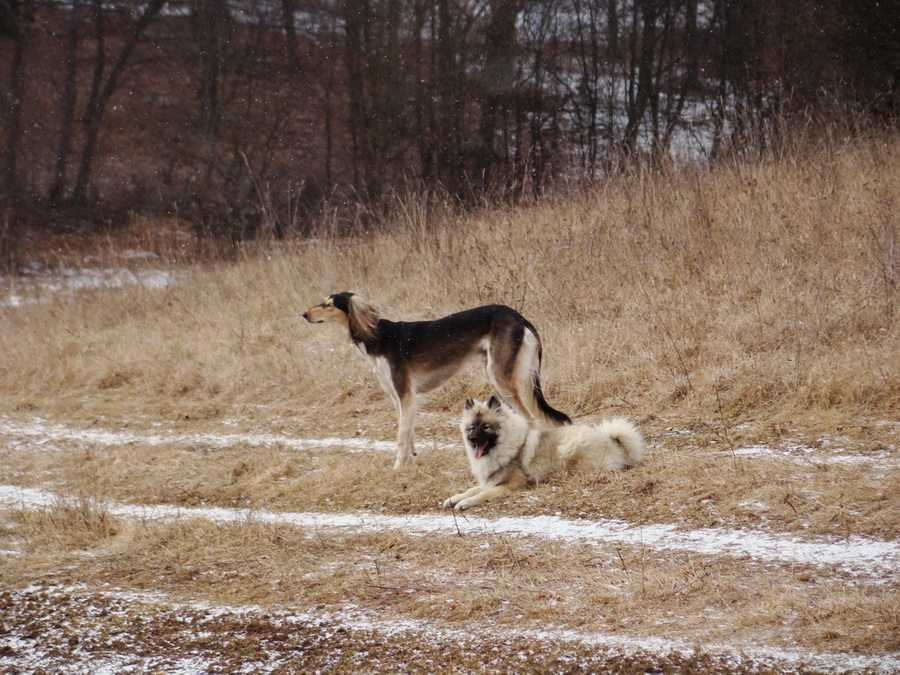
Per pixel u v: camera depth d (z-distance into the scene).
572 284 16.09
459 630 6.14
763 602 6.05
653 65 32.34
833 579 6.31
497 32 33.06
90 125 35.72
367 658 5.89
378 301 17.53
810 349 11.81
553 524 8.13
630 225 17.77
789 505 7.68
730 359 12.13
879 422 9.77
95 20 36.22
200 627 6.60
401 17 32.94
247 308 19.16
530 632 6.01
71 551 8.65
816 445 9.39
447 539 7.98
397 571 7.32
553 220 20.11
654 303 14.36
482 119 32.78
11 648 6.52
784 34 27.88
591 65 33.62
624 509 8.23
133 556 8.29
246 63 34.91
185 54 35.41
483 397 13.18
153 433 13.48
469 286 16.95
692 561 6.87
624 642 5.73
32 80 37.09
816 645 5.42
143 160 35.59
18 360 18.14
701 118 30.47
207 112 34.22
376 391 14.09
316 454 11.58
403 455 10.69
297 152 34.09
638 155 20.89
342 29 34.31
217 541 8.49
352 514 9.12
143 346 17.84
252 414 14.01
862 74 25.38
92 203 35.34
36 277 26.25
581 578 6.80
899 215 15.40
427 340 10.90
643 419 11.34
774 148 21.33
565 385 12.86
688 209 17.77
